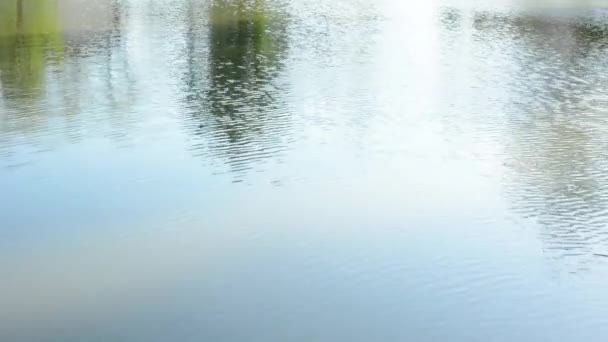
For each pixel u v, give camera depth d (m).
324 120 27.12
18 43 38.38
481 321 15.15
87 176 21.75
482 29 46.94
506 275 16.78
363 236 18.34
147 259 17.11
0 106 27.66
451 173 22.52
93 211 19.55
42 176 21.72
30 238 18.03
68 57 35.59
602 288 16.34
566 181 22.03
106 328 14.54
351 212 19.67
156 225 18.77
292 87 31.45
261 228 18.66
